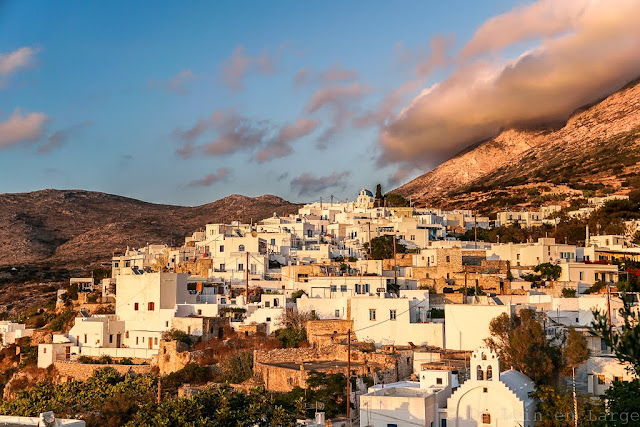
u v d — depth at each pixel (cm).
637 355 3847
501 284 13175
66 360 12000
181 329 11631
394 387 7956
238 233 18112
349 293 12231
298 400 7881
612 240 16738
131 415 8625
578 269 13725
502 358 8938
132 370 11219
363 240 17912
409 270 14100
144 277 12681
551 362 8581
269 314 11675
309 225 19312
